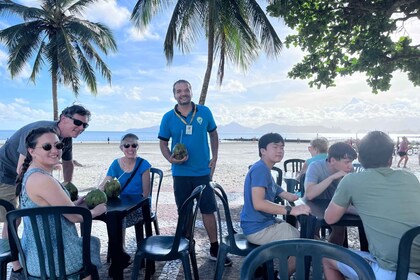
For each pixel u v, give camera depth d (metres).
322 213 2.99
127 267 4.05
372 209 2.41
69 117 3.28
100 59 19.84
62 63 17.12
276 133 3.17
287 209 2.95
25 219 2.50
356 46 5.50
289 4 5.60
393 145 2.52
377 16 5.25
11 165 3.56
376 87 5.47
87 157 24.89
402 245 2.16
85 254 2.56
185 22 12.66
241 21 12.69
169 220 6.14
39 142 2.50
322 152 4.96
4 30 17.36
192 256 3.43
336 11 5.43
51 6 18.05
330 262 2.49
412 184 2.42
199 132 4.27
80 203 3.21
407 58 5.34
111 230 3.20
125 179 4.24
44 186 2.43
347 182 2.55
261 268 3.40
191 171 4.25
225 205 3.16
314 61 5.95
